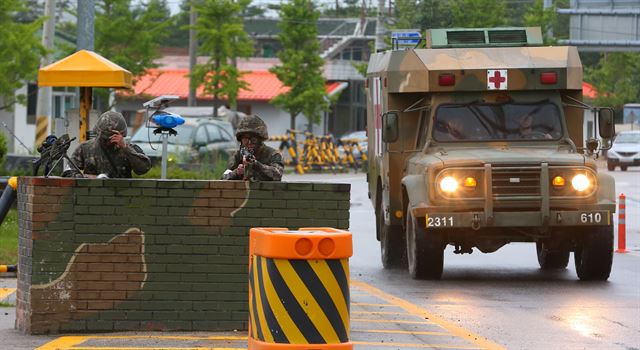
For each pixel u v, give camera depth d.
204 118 94.56
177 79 184.62
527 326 33.78
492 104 47.75
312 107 164.88
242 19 153.75
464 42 50.41
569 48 48.41
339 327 21.80
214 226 28.81
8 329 29.78
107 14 132.88
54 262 28.50
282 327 21.61
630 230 73.62
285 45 166.75
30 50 101.88
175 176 70.62
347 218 28.86
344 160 146.88
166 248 28.75
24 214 29.11
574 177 44.16
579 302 39.50
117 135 32.22
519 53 48.28
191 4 151.38
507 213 43.94
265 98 179.62
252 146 31.97
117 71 43.59
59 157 31.72
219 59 148.88
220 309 28.92
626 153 147.75
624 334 32.50
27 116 141.75
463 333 31.73
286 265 21.62
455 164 44.06
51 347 26.69
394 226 50.69
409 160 48.53
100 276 28.62
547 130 47.44
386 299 39.50
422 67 47.59
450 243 46.72
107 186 28.58
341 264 21.88
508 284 45.12
